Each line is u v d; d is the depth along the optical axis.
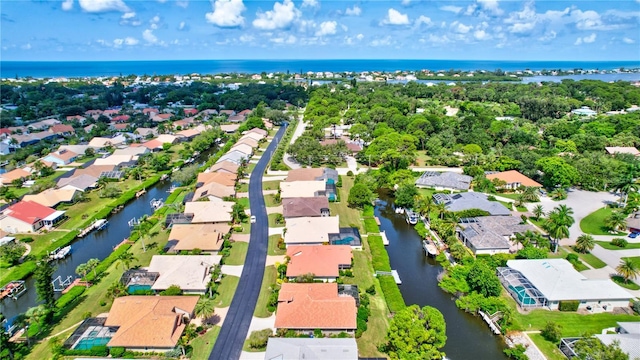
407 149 173.00
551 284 78.69
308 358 60.69
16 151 184.75
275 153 181.62
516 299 79.56
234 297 80.44
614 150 174.50
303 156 166.25
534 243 98.81
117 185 146.62
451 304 80.19
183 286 80.69
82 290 82.62
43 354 65.94
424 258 98.25
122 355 65.00
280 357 60.88
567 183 132.88
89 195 140.38
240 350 66.69
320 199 119.81
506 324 72.00
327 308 70.69
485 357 66.19
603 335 65.31
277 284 84.44
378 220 117.69
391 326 64.94
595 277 87.12
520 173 147.62
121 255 91.06
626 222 108.81
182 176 146.25
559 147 174.50
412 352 61.38
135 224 116.25
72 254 102.25
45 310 70.94
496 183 138.12
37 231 111.94
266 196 135.00
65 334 70.69
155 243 102.94
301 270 85.06
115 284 79.88
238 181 149.62
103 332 68.81
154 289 80.75
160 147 199.38
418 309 66.69
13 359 64.25
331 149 172.62
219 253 96.06
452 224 104.00
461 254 93.38
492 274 79.56
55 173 165.38
